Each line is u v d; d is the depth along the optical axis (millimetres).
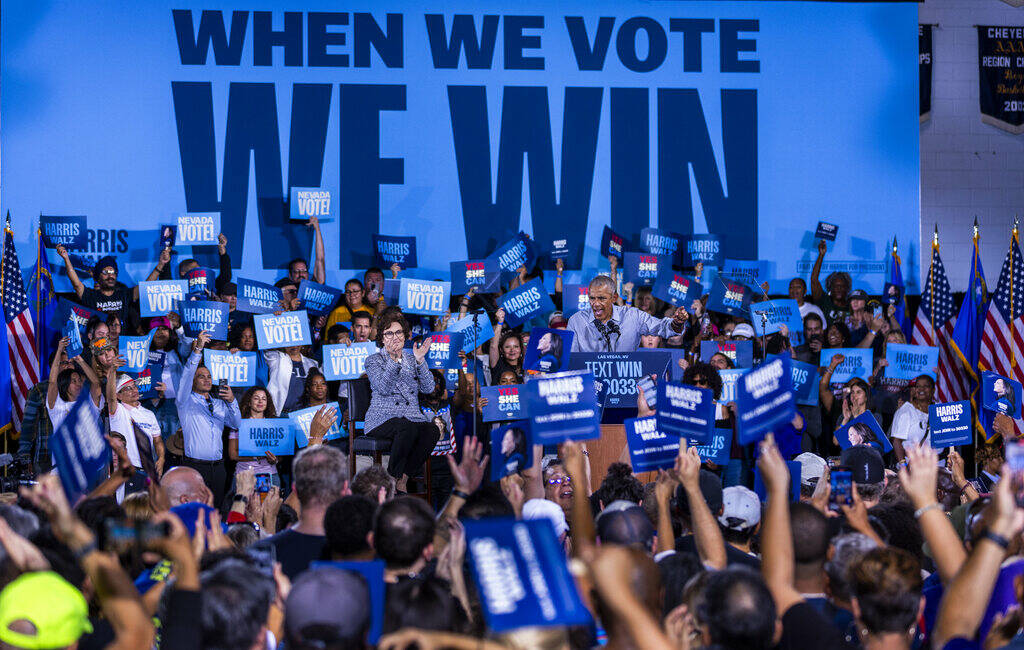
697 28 12602
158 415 9883
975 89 13898
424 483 9211
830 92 12703
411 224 12312
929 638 3256
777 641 2588
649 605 2215
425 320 11227
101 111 11992
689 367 7629
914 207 12742
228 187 12133
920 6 13891
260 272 12156
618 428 7871
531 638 2209
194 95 12117
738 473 8648
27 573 2539
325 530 3260
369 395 8844
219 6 12164
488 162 12398
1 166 11828
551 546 1961
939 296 12133
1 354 9914
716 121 12602
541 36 12477
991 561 2508
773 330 11055
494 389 7234
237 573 2443
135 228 11984
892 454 9977
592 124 12500
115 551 3248
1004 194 13859
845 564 3016
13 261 10688
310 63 12250
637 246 12500
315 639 2229
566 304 10727
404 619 2514
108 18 12023
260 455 8398
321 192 11953
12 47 11891
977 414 11102
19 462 8930
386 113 12312
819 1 12695
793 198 12656
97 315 10828
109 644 2561
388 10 12336
